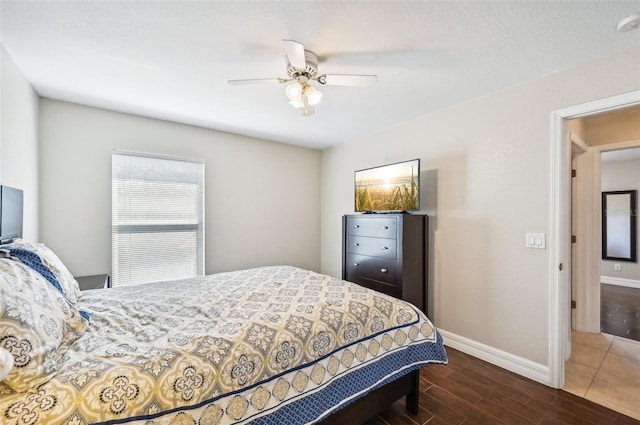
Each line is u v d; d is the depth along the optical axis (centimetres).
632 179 513
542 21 156
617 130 286
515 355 233
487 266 253
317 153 460
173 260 329
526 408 187
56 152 267
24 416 81
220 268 364
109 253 292
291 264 430
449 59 197
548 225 216
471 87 240
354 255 336
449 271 282
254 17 155
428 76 221
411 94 254
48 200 263
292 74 188
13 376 86
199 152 347
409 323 178
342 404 141
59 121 268
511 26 161
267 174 405
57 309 122
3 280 101
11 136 195
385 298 190
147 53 190
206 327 138
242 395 113
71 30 165
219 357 115
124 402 91
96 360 104
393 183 310
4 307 92
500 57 194
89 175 282
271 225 409
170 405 97
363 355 154
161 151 322
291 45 150
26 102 224
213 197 359
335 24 160
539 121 221
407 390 179
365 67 207
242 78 225
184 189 337
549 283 214
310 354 136
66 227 271
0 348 83
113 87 241
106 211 290
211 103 275
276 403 121
